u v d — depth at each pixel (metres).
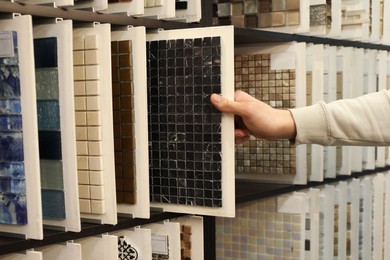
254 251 1.90
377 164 2.26
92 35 1.22
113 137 1.29
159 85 1.35
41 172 1.22
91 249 1.30
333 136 1.44
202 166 1.33
